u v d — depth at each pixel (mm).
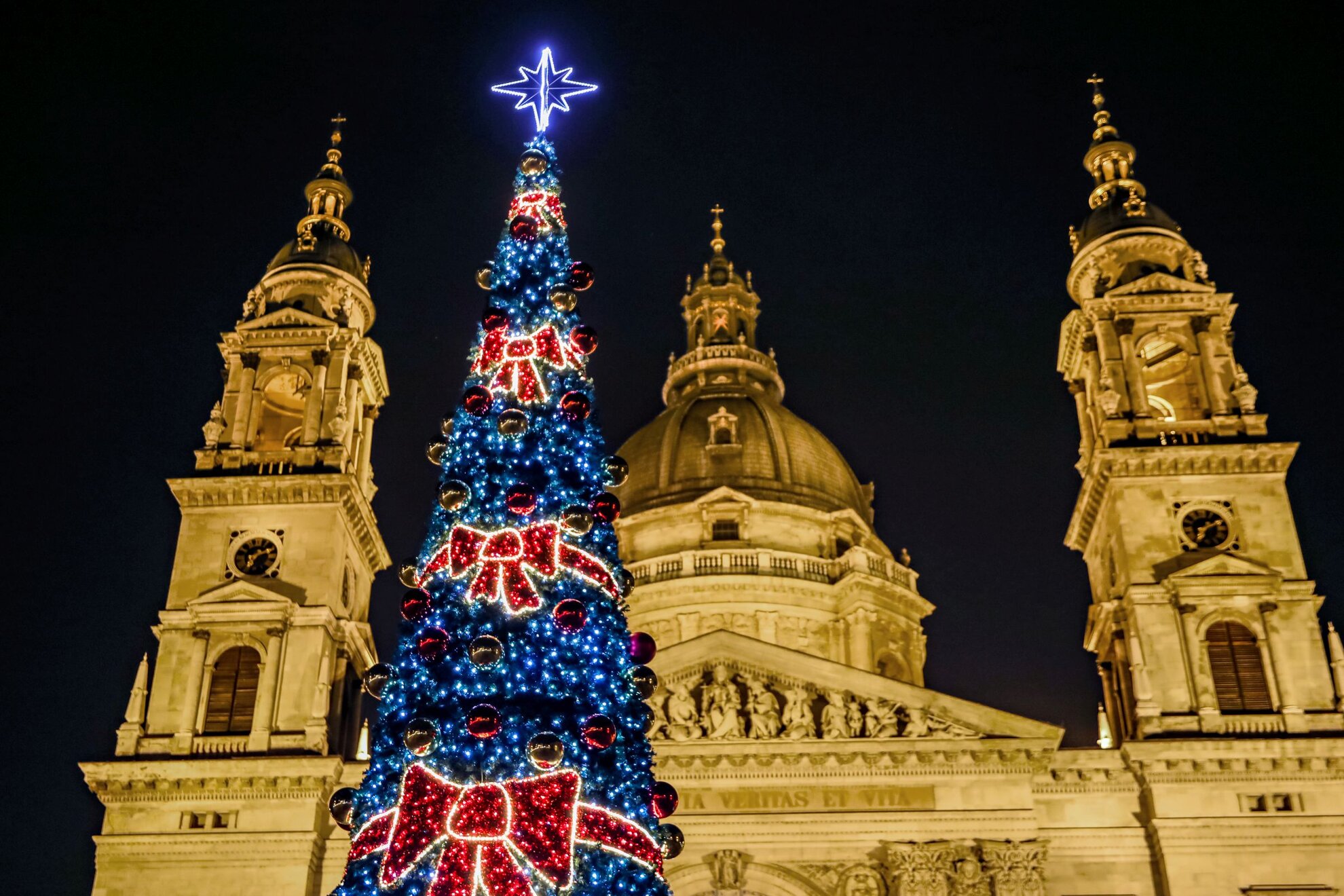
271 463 77812
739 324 127625
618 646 42875
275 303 83375
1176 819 67875
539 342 46156
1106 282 82062
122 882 68125
